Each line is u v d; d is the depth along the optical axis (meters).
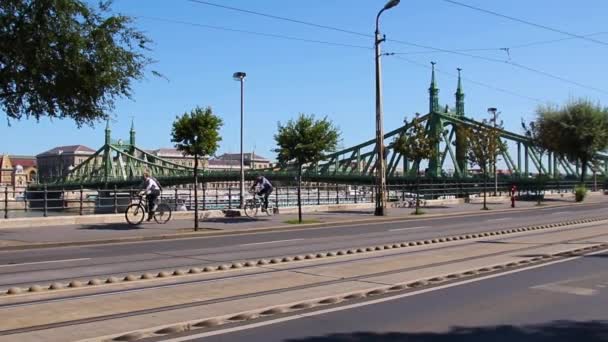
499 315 8.67
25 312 8.67
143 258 15.51
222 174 89.75
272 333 7.66
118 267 13.81
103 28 19.02
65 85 18.61
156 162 125.75
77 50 18.12
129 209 26.00
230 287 10.75
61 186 108.25
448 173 78.50
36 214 46.22
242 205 33.25
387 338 7.44
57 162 197.12
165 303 9.36
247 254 16.33
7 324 7.97
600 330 7.84
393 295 10.12
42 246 18.55
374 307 9.20
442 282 11.35
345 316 8.60
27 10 17.44
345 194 44.41
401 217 32.00
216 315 8.53
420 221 30.14
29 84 18.48
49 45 17.86
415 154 38.59
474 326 8.04
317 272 12.38
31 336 7.39
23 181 184.62
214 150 23.97
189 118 23.53
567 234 20.89
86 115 19.91
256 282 11.25
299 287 10.73
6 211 25.36
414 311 8.91
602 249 16.53
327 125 28.72
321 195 53.84
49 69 18.14
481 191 56.19
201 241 20.34
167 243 19.72
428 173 78.94
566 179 82.25
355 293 10.07
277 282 11.25
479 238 19.70
